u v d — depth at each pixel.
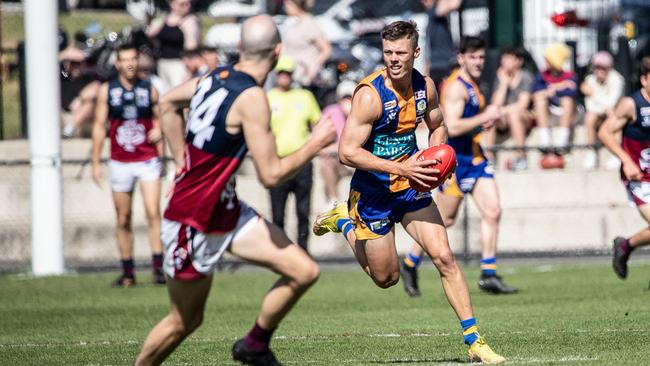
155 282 48.72
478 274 51.09
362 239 27.23
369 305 40.31
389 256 27.19
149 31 69.00
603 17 65.75
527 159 60.81
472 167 41.34
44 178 52.50
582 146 54.09
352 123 25.67
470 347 25.50
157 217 48.09
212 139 20.97
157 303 42.16
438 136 26.98
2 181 62.47
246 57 21.41
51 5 51.78
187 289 21.55
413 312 37.56
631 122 38.88
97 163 47.97
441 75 61.94
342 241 57.72
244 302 42.34
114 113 47.06
